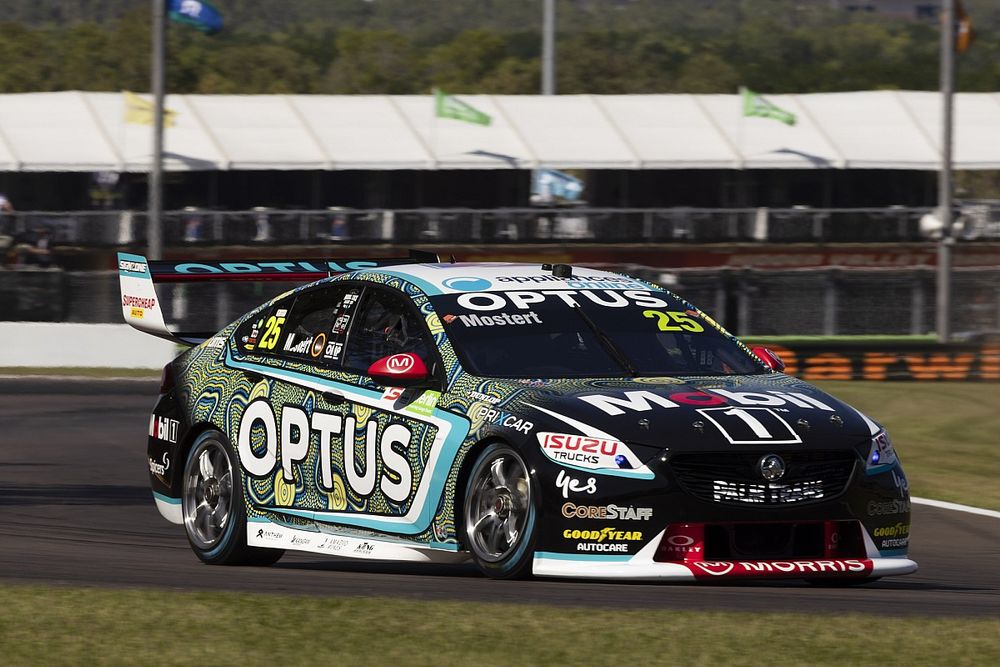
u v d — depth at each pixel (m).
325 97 187.62
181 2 110.75
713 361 26.52
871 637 19.33
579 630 19.42
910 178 190.62
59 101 177.38
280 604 21.20
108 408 72.19
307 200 181.25
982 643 19.09
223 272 31.03
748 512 23.06
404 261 31.30
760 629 19.62
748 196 189.25
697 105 191.88
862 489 23.72
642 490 22.86
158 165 110.69
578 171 188.00
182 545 33.41
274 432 27.72
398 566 29.23
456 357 25.55
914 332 124.75
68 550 31.30
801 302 122.75
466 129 183.12
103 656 18.06
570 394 24.17
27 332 93.88
